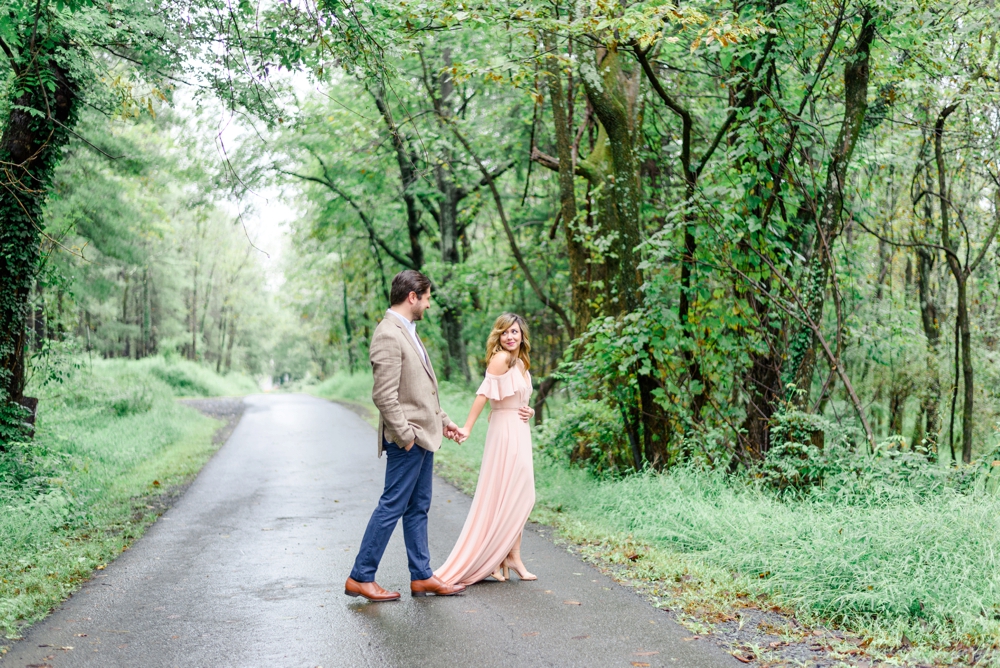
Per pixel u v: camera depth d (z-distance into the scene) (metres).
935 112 11.05
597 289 10.41
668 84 11.15
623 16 6.87
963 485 5.98
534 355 23.30
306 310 37.44
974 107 10.10
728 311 8.02
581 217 10.48
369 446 14.67
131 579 5.41
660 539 6.16
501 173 17.86
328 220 22.78
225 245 52.97
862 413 7.36
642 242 8.79
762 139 7.85
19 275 9.15
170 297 46.75
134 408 18.22
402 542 6.59
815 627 4.20
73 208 16.55
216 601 4.84
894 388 13.30
